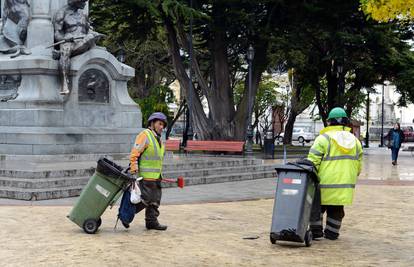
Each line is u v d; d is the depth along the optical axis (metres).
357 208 13.53
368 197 15.68
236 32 33.56
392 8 10.74
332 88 41.22
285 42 33.19
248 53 32.47
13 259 7.97
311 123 83.12
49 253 8.34
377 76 41.50
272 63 44.22
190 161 20.28
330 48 36.62
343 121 9.55
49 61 19.19
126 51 40.91
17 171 14.80
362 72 40.03
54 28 19.88
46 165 16.48
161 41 40.91
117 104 20.95
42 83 19.19
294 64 41.28
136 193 9.76
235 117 34.00
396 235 10.29
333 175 9.33
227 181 19.34
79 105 19.80
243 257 8.38
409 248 9.22
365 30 34.91
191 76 34.00
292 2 31.78
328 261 8.24
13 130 18.70
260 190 16.97
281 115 57.94
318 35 35.97
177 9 28.77
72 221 9.98
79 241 9.16
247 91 34.31
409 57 38.81
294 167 9.13
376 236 10.18
